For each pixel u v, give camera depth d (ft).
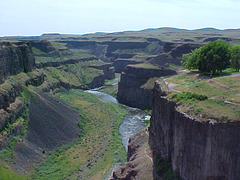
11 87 297.94
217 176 142.31
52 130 308.40
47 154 268.41
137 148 251.19
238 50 277.64
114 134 337.11
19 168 224.53
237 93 174.70
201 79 235.81
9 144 242.17
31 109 317.42
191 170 150.82
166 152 186.29
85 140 314.55
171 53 600.80
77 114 398.21
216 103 161.38
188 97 174.40
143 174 194.59
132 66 570.46
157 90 220.84
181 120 157.28
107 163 256.11
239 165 137.90
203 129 142.20
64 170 241.35
